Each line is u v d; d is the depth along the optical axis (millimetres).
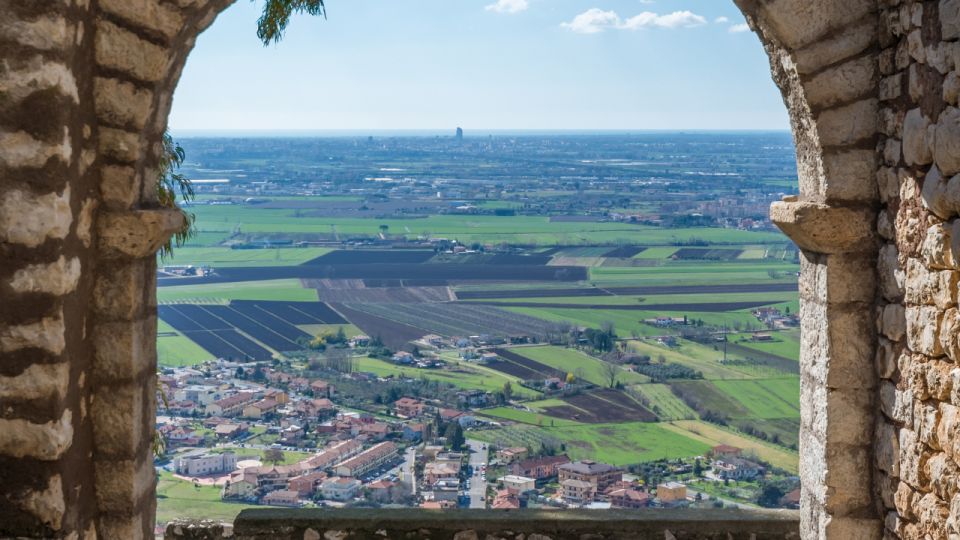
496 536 5277
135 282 4727
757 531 5273
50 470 4363
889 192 4582
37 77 4219
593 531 5266
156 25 4609
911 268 4359
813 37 4680
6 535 4367
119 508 4742
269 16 7168
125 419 4715
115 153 4668
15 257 4277
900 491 4512
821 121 4754
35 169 4254
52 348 4316
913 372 4363
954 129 3879
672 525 5258
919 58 4262
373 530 5309
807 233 4734
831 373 4789
